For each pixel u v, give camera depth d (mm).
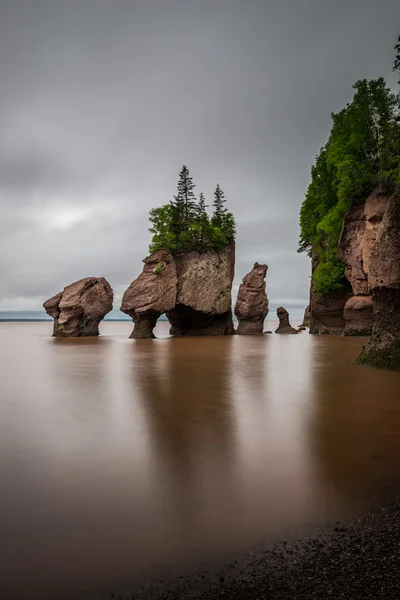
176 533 4418
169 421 9172
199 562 3928
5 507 5020
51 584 3625
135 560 3957
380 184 37656
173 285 52500
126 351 29719
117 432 8320
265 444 7484
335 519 4727
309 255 60656
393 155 36688
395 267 17953
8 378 16078
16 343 40719
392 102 42281
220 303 58625
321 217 53312
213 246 59156
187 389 13258
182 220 59156
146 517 4746
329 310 50219
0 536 4367
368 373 16625
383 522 4656
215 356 24938
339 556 4012
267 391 12805
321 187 54094
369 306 40438
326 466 6363
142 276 50938
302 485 5652
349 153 44969
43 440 7789
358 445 7387
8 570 3814
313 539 4316
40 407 10703
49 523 4629
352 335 42188
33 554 4051
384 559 3953
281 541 4281
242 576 3727
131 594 3504
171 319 61062
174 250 55312
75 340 46188
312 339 41312
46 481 5805
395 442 7574
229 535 4379
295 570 3805
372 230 37062
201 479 5852
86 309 55906
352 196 41781
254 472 6121
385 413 9844
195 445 7426
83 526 4555
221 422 9047
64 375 16875
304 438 7840
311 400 11375
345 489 5523
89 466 6395
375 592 3475
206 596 3469
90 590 3547
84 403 11164
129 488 5559
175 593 3518
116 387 13773
